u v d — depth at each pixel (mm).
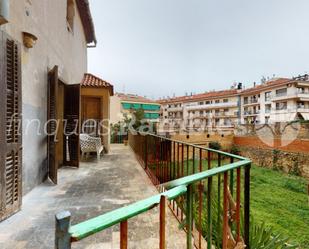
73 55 7082
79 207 2996
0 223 2504
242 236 1983
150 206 831
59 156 5789
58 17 5336
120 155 7777
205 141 19156
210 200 1317
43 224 2488
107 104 8023
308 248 4895
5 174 2543
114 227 2410
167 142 3887
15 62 2807
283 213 7234
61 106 5969
